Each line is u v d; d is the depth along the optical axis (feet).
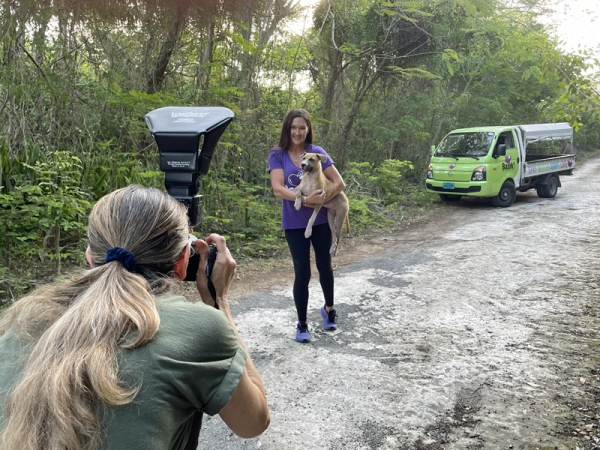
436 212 38.99
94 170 22.33
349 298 17.34
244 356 3.60
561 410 9.79
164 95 23.50
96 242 3.64
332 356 12.44
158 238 3.59
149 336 3.07
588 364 11.75
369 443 8.85
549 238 26.89
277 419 9.64
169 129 4.58
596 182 55.88
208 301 4.32
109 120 25.75
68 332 3.07
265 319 15.20
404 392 10.61
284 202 12.87
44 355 3.01
